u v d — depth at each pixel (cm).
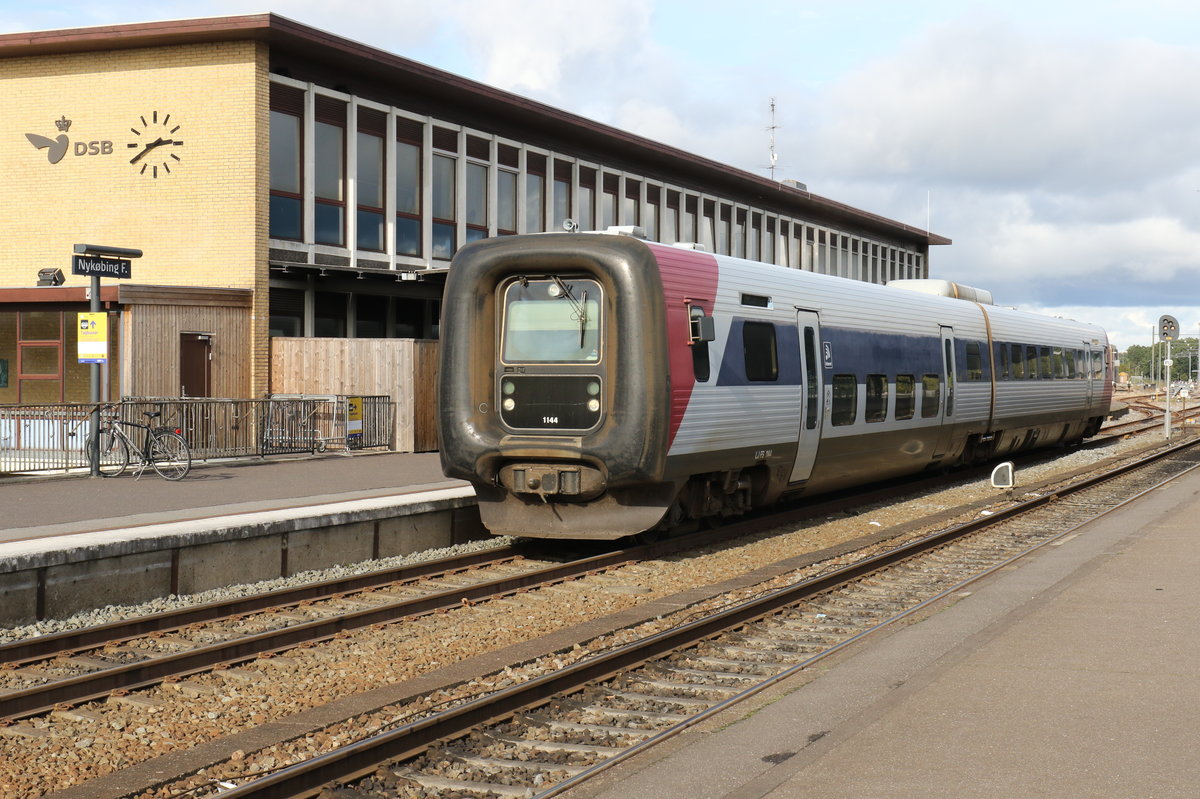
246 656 847
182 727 686
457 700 713
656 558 1316
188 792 554
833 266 4628
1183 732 598
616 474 1230
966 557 1301
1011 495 1892
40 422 1716
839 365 1647
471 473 1301
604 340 1249
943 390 2023
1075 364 2884
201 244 2231
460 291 1307
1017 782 526
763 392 1434
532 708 695
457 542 1433
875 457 1789
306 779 554
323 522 1241
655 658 820
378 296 2548
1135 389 12275
